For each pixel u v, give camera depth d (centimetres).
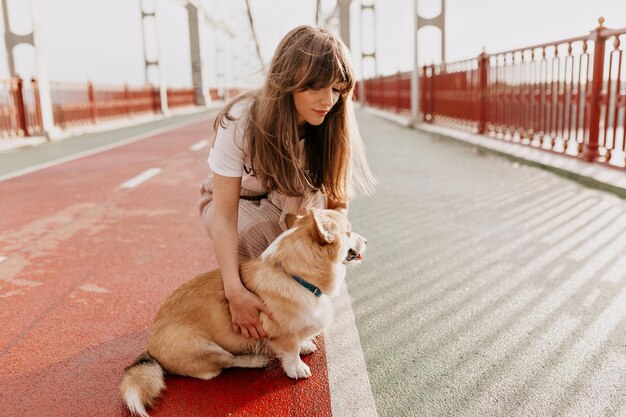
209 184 290
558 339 249
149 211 563
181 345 225
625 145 590
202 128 1733
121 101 2227
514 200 532
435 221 468
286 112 232
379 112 2359
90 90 1886
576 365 226
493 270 341
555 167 659
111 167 890
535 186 593
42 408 215
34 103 1448
